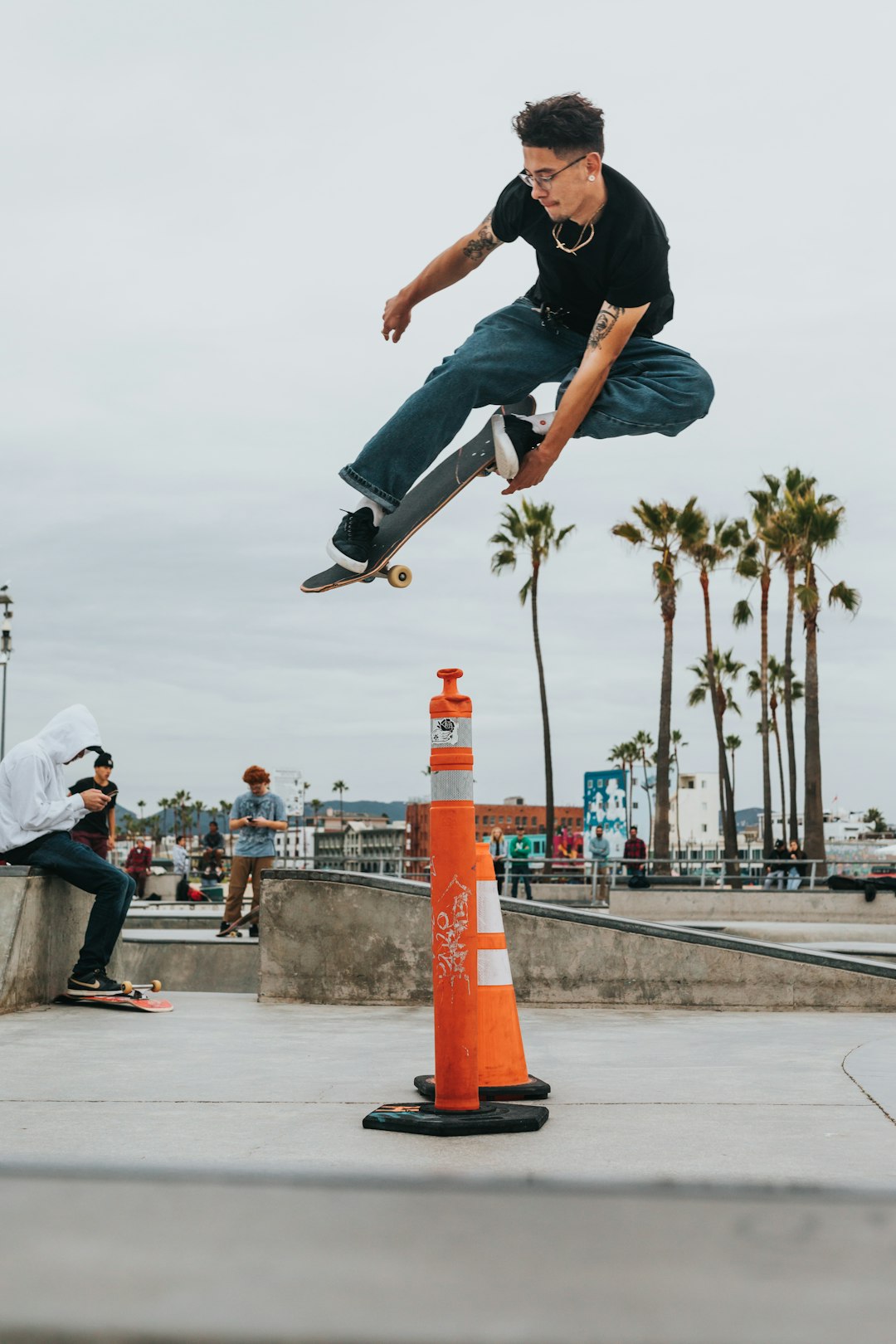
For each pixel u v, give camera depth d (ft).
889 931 45.37
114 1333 1.38
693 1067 14.71
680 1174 8.95
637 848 83.61
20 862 21.27
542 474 12.39
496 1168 9.22
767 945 21.68
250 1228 1.76
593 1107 12.02
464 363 12.54
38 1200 1.89
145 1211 1.83
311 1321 1.41
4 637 88.79
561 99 11.43
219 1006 21.91
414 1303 1.48
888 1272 1.59
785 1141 10.30
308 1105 12.08
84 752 22.26
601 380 12.07
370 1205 1.90
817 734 115.14
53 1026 18.52
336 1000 22.11
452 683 11.15
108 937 21.29
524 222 12.52
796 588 117.50
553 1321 1.41
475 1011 11.13
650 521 127.03
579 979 21.75
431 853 11.16
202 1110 11.79
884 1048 16.06
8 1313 1.43
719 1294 1.51
